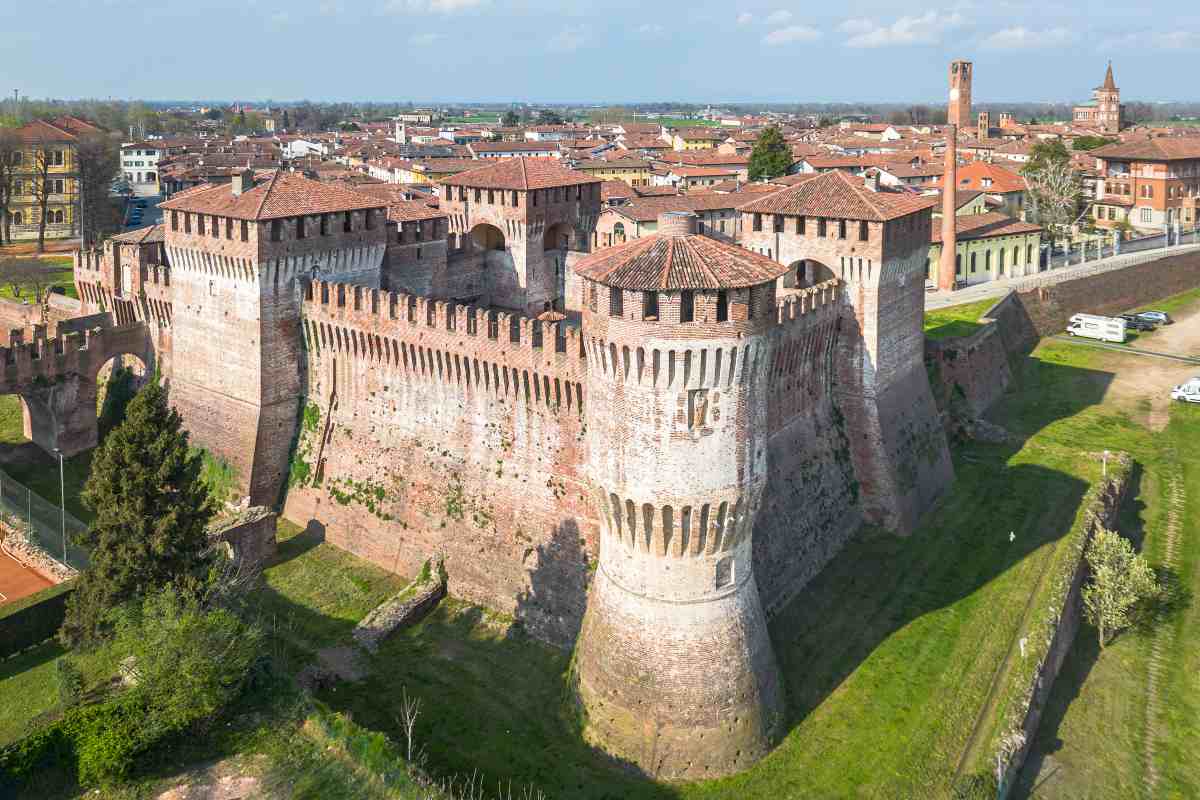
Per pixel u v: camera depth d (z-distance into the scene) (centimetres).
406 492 7188
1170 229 18550
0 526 7294
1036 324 13488
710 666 5191
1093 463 8912
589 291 5138
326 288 7512
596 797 4978
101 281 9425
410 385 7150
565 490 6359
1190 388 10850
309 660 5997
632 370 4959
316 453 7719
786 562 6719
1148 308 15350
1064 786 5250
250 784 4756
